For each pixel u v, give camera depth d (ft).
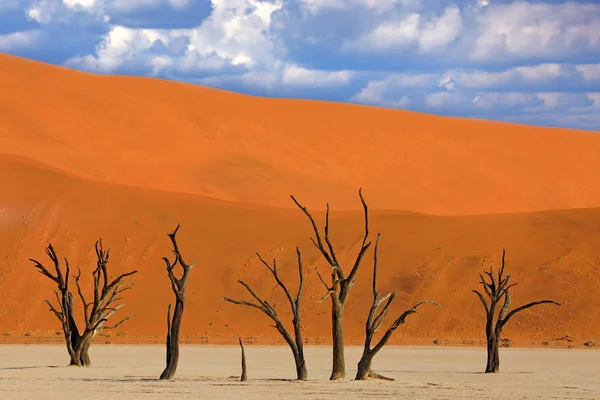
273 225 299.58
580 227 287.07
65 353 173.17
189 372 125.80
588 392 95.20
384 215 307.99
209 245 286.66
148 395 85.97
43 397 82.38
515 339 237.66
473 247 279.69
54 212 293.43
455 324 247.70
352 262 277.03
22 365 139.64
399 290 263.49
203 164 422.00
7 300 259.39
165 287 268.00
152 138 445.78
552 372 131.95
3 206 291.38
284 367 138.62
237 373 124.36
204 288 268.21
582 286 257.55
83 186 309.22
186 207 307.78
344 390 93.71
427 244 284.20
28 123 429.38
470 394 91.15
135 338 236.84
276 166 438.40
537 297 255.70
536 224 292.40
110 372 124.36
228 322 253.03
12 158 321.93
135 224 294.05
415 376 121.49
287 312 256.52
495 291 132.98
